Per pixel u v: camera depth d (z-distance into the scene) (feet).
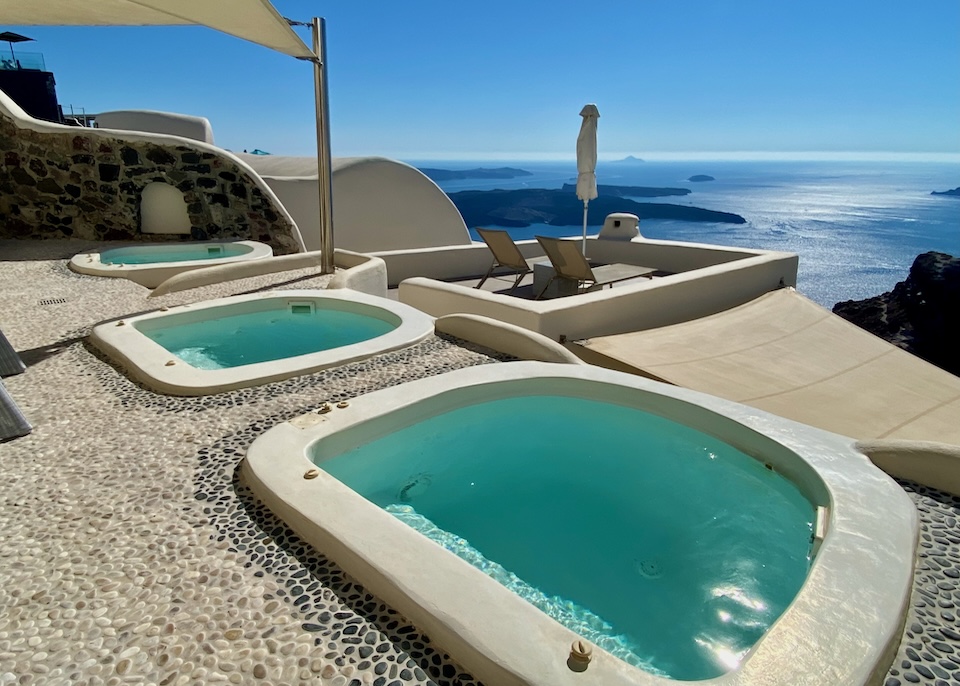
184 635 6.88
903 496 9.71
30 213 39.55
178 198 40.11
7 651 6.63
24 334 19.83
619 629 8.77
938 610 7.43
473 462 14.30
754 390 19.72
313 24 27.78
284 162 61.98
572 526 11.46
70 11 27.30
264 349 21.65
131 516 9.42
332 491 9.61
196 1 21.67
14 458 11.36
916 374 22.41
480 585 7.36
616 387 14.69
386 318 22.31
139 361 16.17
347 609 7.34
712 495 12.53
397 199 58.90
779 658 6.35
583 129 33.68
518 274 38.52
